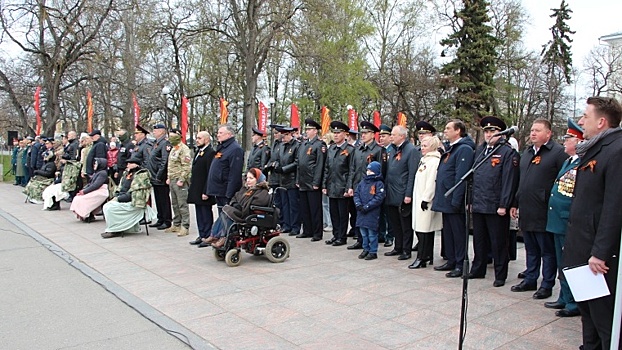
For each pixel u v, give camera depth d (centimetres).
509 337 445
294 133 995
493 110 3080
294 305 533
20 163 1922
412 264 702
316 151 886
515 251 759
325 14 2356
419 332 456
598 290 325
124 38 2408
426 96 3278
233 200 748
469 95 2914
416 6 3275
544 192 551
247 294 573
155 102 2672
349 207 917
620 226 319
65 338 449
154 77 2600
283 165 961
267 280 632
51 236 933
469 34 2933
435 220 699
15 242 884
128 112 2598
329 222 1040
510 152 603
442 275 662
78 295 577
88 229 1009
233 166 788
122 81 2405
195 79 3083
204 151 844
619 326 302
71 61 2191
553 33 3394
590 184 344
